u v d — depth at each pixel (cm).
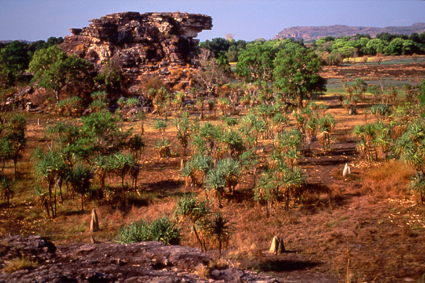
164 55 9962
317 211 2134
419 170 2189
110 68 8819
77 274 707
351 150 3828
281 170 2281
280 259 1445
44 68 8588
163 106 7006
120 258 831
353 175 2836
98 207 2436
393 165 2838
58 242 1764
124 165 2488
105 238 1848
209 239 1467
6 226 2066
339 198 2327
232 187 2638
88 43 10912
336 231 1756
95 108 6219
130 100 6638
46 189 2819
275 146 3388
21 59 13838
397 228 1731
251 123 3778
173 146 4462
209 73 9275
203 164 2744
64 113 7119
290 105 7400
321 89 7694
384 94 7688
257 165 3188
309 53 7512
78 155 2939
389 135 3394
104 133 3225
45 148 4291
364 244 1547
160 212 2202
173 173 3281
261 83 7988
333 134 4688
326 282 1159
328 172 3034
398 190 2347
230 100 7756
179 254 866
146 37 10094
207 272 781
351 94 7869
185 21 10788
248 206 2311
